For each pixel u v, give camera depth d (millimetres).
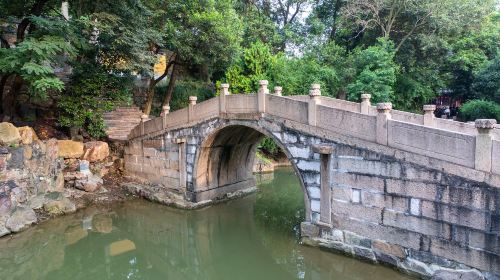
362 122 8766
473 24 23438
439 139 7504
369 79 20906
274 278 9336
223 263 10555
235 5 26125
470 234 7156
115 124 19891
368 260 8836
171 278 9703
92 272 9953
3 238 10953
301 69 23750
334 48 25297
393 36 25203
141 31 16172
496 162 6742
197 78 26938
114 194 15641
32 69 11688
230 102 12234
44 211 12719
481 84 23141
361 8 24953
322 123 9578
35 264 10148
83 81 16031
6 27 15484
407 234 8117
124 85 17766
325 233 9711
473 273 7141
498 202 6750
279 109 10656
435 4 22000
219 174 15438
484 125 6777
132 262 10719
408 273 8102
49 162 13836
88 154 16203
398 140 8141
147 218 13820
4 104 15750
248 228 12977
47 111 17953
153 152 15867
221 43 18781
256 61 21500
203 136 13508
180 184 14734
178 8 18609
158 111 24328
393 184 8281
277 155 25172
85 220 13430
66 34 13945
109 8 15711
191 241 12195
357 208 8984
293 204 15883
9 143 11750
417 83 24609
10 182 11625
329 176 9477
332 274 9016
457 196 7297
